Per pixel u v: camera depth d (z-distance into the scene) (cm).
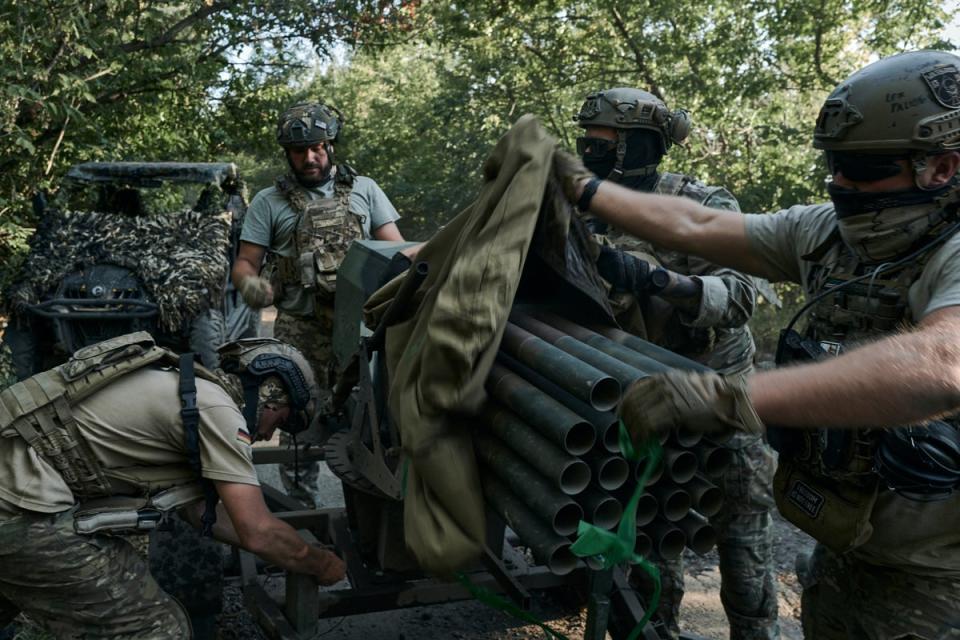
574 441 181
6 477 256
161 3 1003
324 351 451
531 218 201
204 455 261
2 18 789
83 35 858
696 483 190
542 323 225
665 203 239
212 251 486
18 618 352
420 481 204
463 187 1953
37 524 254
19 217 938
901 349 156
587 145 318
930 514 204
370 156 2155
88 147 977
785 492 220
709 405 160
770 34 1182
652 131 311
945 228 187
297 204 452
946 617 209
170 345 469
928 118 183
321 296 441
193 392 263
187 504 274
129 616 267
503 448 200
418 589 306
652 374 176
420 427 197
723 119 1190
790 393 158
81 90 847
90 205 891
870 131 188
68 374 261
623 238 319
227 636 369
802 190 1155
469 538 198
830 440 203
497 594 312
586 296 226
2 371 458
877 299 197
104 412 260
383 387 280
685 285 290
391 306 247
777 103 1199
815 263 220
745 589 323
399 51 2247
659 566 337
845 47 1245
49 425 256
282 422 296
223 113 1207
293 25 1104
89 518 258
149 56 1061
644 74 1275
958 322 163
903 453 186
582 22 1349
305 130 443
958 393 154
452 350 191
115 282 467
